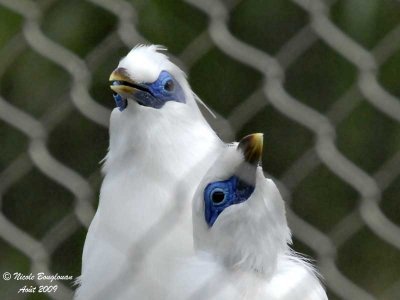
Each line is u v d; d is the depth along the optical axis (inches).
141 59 453.7
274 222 413.7
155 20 550.0
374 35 523.8
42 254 447.2
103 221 448.1
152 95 451.8
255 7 548.4
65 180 427.2
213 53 532.1
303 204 551.5
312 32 387.2
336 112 412.5
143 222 443.2
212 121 506.3
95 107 439.2
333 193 549.3
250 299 410.3
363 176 398.3
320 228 548.7
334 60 541.0
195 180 446.9
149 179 448.1
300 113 394.0
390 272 555.2
